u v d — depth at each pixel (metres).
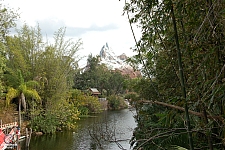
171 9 2.12
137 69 4.88
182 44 2.46
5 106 14.99
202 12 2.10
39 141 14.00
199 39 2.04
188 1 2.15
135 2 2.52
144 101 2.72
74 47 19.00
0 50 12.84
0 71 12.82
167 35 2.70
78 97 26.55
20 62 16.84
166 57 3.09
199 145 2.95
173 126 3.02
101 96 37.09
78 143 13.29
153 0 2.19
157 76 3.59
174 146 2.86
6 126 13.86
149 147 3.40
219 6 1.78
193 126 2.85
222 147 2.35
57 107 17.45
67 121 18.30
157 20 2.23
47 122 16.55
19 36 17.97
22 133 15.25
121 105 33.94
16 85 14.73
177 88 3.04
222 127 1.91
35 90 15.59
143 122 4.33
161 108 4.18
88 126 18.28
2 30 12.57
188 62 2.49
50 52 18.17
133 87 4.86
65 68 18.38
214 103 1.94
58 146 12.80
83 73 39.09
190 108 2.21
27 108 16.84
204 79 1.96
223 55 1.97
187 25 2.30
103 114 26.31
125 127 14.34
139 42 2.58
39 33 18.22
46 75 17.84
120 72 40.94
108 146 9.69
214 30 1.91
